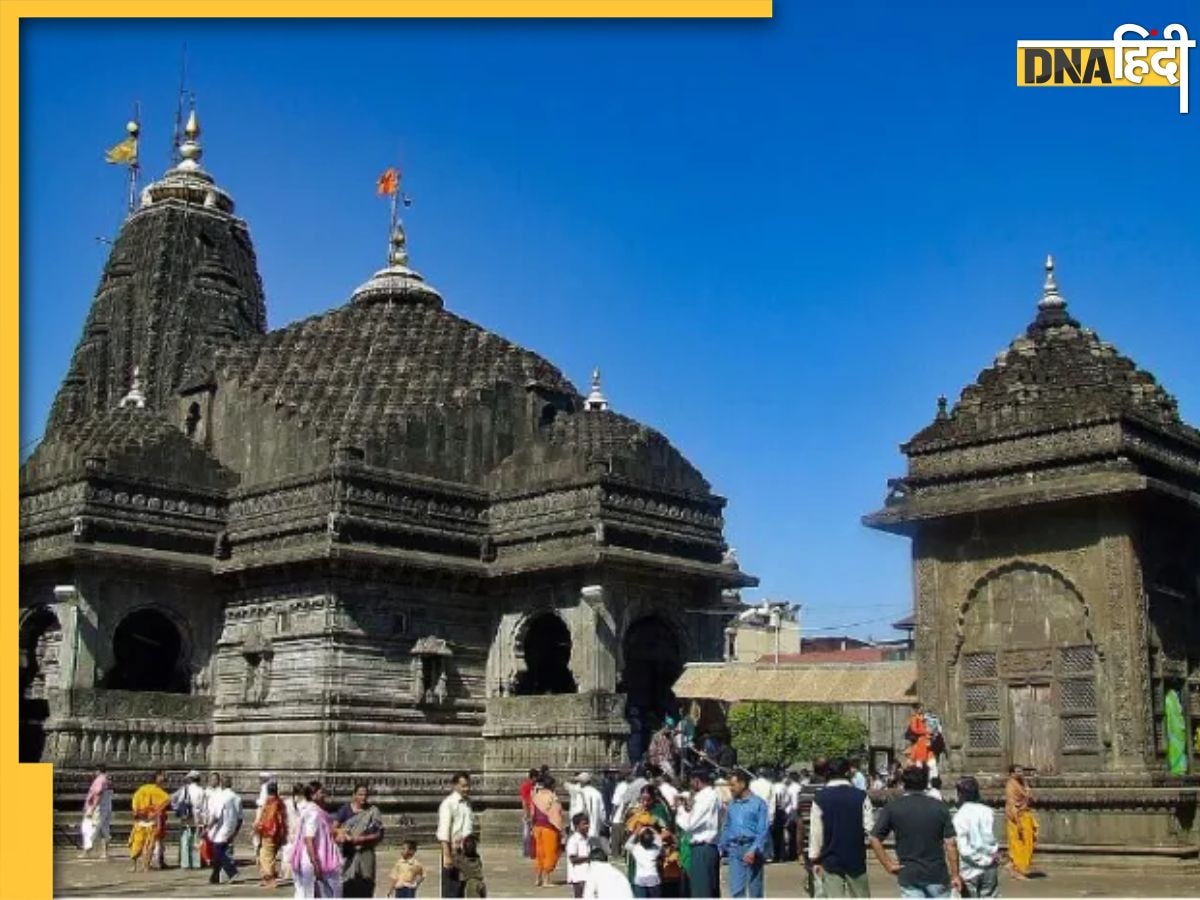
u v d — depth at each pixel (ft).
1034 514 88.33
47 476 138.00
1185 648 88.89
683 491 146.82
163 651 148.05
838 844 55.83
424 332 160.04
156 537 137.49
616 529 137.69
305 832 64.80
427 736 136.46
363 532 134.72
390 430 141.69
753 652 320.91
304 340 158.10
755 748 243.81
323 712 129.29
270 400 146.10
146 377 181.88
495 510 146.41
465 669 141.38
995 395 92.63
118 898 87.45
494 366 156.76
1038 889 72.49
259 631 137.69
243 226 201.46
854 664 109.19
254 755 134.21
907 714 257.75
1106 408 86.07
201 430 152.76
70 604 130.52
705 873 67.56
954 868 50.16
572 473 141.38
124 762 130.41
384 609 135.95
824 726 245.65
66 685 128.77
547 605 139.54
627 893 55.42
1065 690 85.71
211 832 99.40
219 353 158.71
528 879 97.86
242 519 142.10
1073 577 86.28
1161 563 87.76
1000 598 89.40
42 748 137.49
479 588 143.43
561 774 132.57
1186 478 90.63
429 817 133.49
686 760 123.13
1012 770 80.94
